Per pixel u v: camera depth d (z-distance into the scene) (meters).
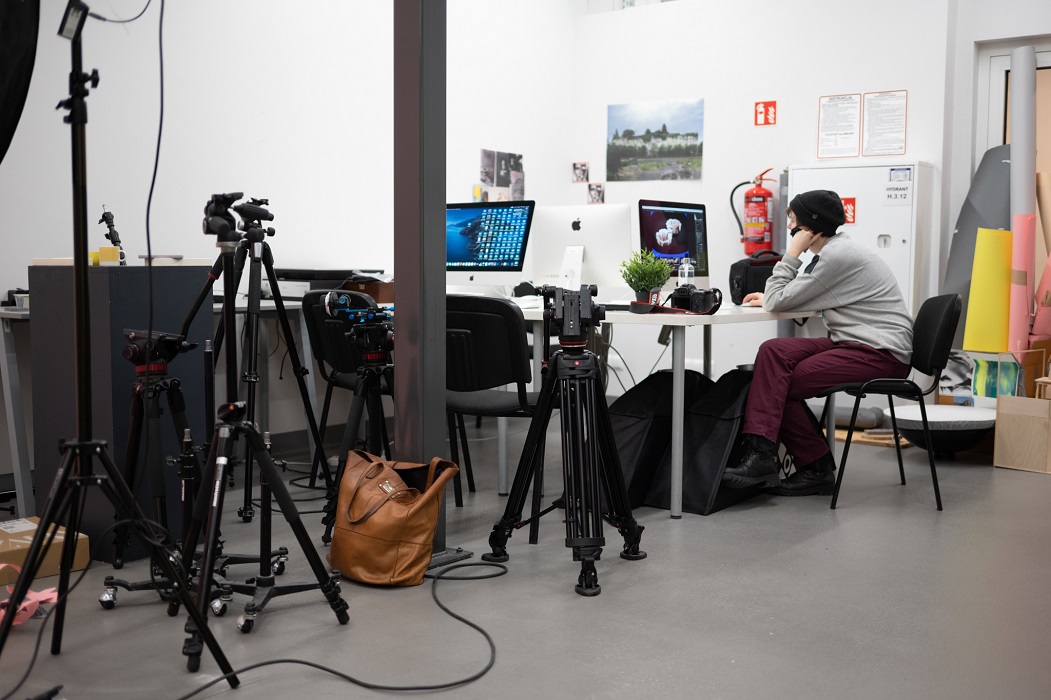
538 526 3.12
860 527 3.28
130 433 2.46
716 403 3.68
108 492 1.84
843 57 5.65
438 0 2.71
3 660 2.09
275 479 2.21
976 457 4.60
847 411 5.14
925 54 5.40
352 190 4.95
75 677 2.00
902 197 5.18
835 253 3.72
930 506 3.59
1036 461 4.25
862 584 2.63
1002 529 3.25
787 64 5.83
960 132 5.55
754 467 3.51
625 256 4.02
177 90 4.07
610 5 6.60
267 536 2.35
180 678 1.99
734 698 1.90
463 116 5.61
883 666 2.07
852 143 5.66
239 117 4.34
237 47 4.31
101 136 3.80
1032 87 4.90
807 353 3.70
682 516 3.42
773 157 5.93
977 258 4.86
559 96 6.49
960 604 2.47
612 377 6.51
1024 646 2.19
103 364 2.81
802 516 3.43
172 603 2.36
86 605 2.46
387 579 2.58
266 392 4.39
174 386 2.46
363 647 2.16
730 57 6.02
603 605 2.45
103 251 2.94
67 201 3.71
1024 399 4.26
